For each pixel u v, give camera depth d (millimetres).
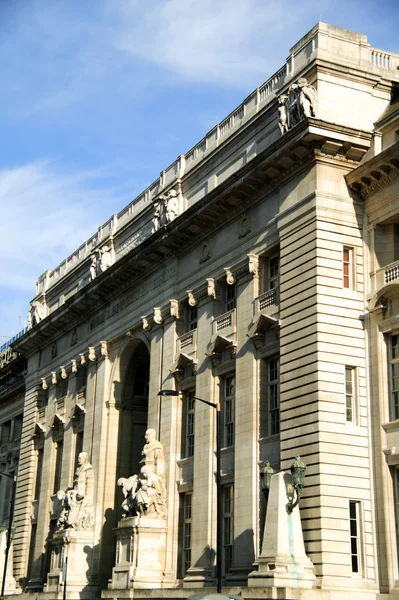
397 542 37562
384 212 41312
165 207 56406
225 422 47719
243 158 49938
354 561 37812
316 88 43156
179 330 53750
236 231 48562
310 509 37969
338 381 39562
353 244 41938
